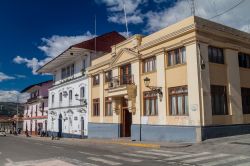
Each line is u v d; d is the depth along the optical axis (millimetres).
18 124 70688
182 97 20031
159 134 21781
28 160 14672
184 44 19812
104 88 30453
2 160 15258
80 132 35250
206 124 18438
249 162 11125
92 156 15172
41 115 53281
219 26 20484
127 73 26516
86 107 34094
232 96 20359
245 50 22125
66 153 17125
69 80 39094
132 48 25406
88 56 35344
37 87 58875
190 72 19219
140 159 13320
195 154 13883
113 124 28516
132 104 24781
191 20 19453
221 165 10922
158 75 22250
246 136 19000
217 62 20219
